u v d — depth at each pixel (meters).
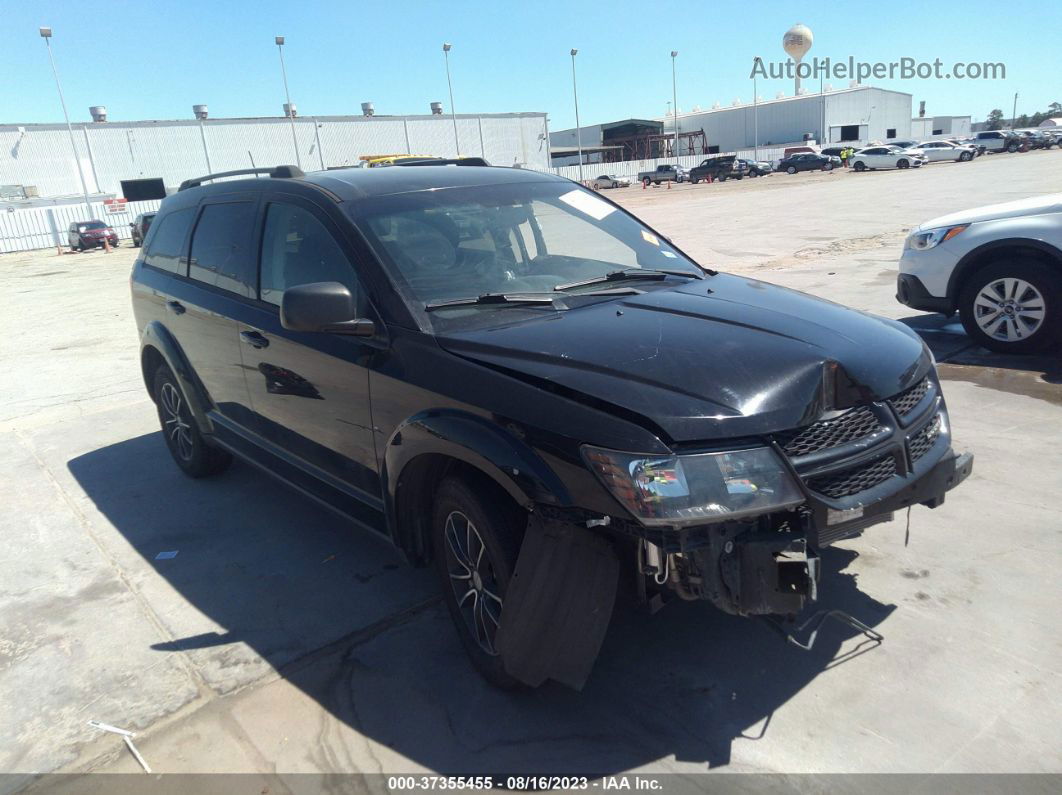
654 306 3.10
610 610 2.52
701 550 2.36
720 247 14.80
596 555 2.52
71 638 3.47
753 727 2.63
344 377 3.27
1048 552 3.52
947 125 108.38
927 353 3.15
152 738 2.80
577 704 2.81
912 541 3.69
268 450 4.10
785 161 57.38
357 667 3.13
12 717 2.97
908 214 18.08
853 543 3.72
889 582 3.38
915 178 33.22
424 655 3.18
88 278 21.28
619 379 2.51
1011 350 6.37
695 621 3.22
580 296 3.24
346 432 3.37
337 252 3.40
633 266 3.71
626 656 3.04
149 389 5.46
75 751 2.76
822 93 85.75
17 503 5.06
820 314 3.09
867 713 2.65
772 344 2.71
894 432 2.70
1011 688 2.71
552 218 3.83
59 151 51.81
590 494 2.38
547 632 2.55
